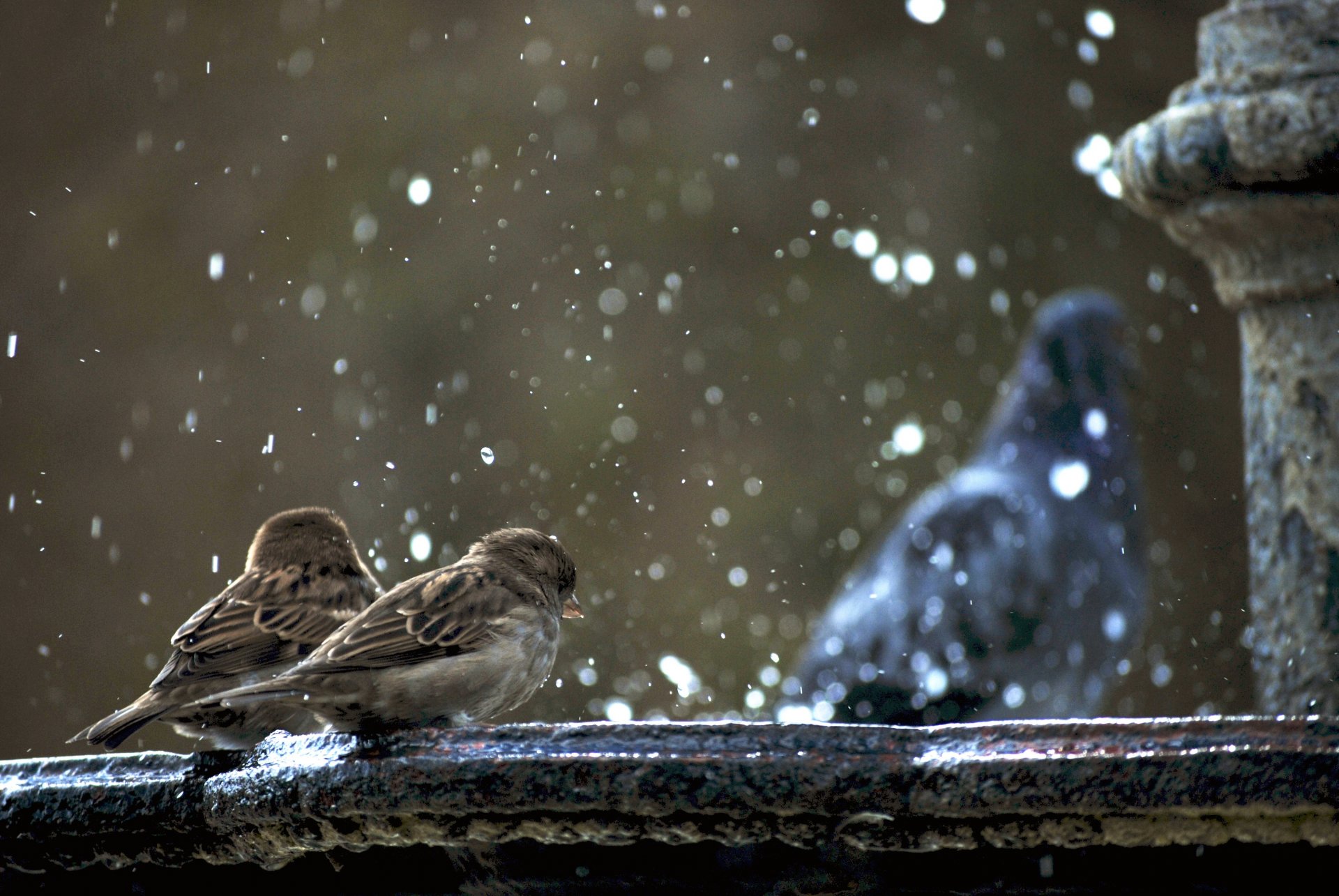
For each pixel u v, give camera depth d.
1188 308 17.84
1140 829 2.80
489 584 4.07
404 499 17.16
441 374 17.62
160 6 17.94
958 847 2.92
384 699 3.83
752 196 18.67
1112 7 18.03
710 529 17.38
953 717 9.16
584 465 17.45
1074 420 9.44
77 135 17.64
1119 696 15.16
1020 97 18.64
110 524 16.66
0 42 17.48
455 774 3.04
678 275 18.39
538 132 18.48
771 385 18.12
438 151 18.25
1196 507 17.08
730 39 18.94
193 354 17.31
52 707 16.03
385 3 18.41
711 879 3.06
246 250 17.66
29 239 17.30
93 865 3.61
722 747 2.96
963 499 9.27
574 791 2.97
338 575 4.79
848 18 18.98
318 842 3.25
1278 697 5.51
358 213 17.98
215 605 4.59
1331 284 5.37
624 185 18.53
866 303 18.55
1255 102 5.21
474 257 18.03
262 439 17.17
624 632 16.42
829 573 17.28
